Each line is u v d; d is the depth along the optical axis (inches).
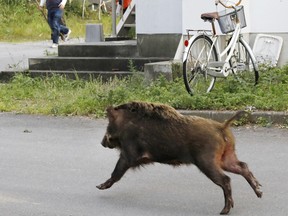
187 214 439.2
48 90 824.3
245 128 653.9
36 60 936.3
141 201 466.3
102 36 1080.8
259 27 863.1
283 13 852.6
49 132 664.4
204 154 429.1
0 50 1312.7
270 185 493.7
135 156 446.6
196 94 711.1
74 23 1823.3
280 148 589.0
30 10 1822.1
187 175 523.2
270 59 857.5
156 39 897.5
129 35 1097.4
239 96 696.4
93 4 2089.1
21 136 650.8
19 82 872.9
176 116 439.8
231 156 442.3
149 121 442.3
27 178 520.4
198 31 737.6
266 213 438.3
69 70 922.7
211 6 847.7
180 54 866.1
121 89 749.3
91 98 748.0
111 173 513.7
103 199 471.5
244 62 770.8
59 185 502.3
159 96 719.7
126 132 446.3
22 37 1651.1
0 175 528.7
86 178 518.6
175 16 880.9
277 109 670.5
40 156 580.7
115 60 900.0
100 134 653.3
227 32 756.0
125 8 1128.2
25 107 759.1
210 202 461.7
